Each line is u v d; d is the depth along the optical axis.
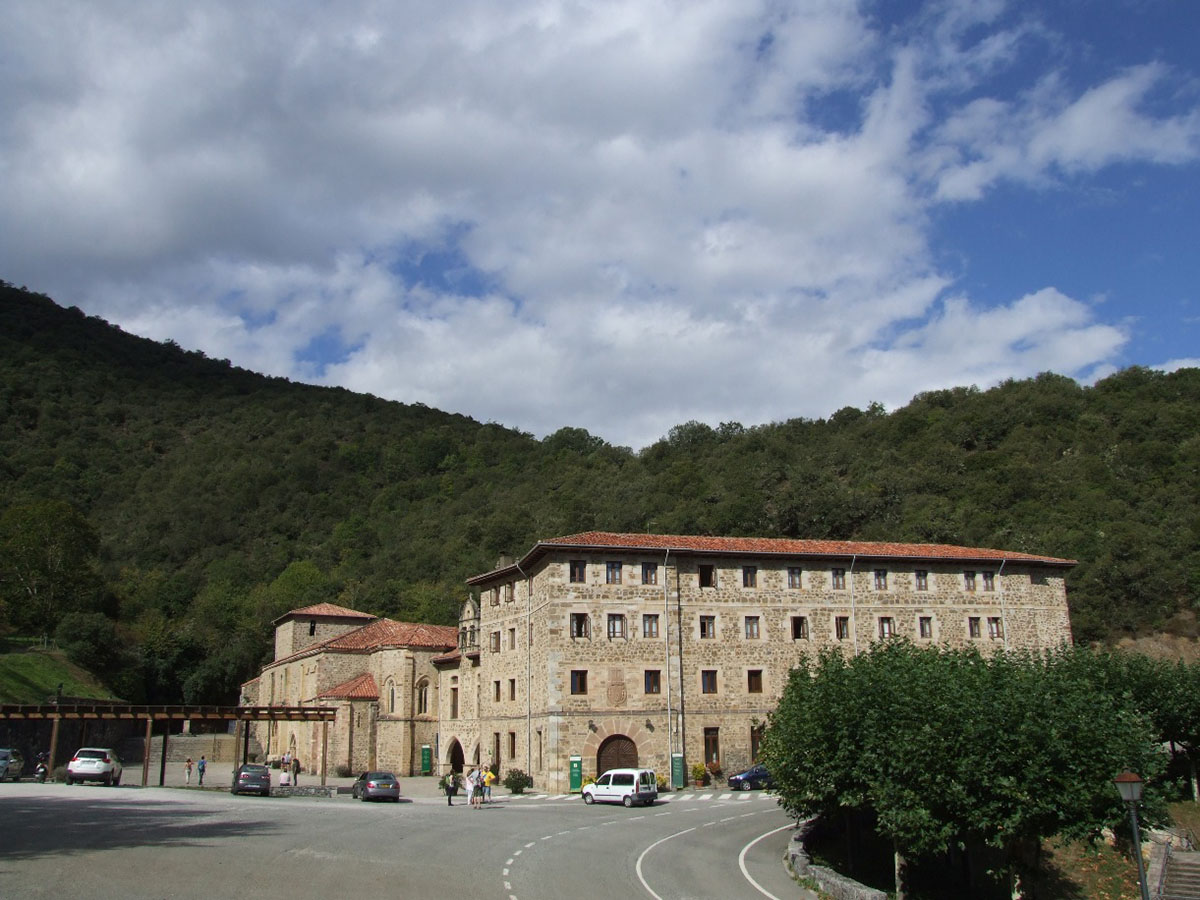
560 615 58.88
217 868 24.50
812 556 63.91
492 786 61.81
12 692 78.81
